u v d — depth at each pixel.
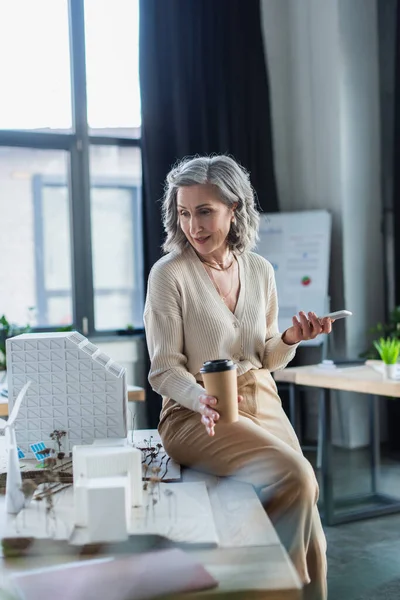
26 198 5.30
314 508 1.74
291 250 5.38
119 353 5.33
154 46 5.21
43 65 5.25
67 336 1.92
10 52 5.17
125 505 1.26
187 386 1.80
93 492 1.26
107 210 5.49
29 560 1.23
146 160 5.20
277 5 5.69
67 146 5.32
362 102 5.44
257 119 5.55
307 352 5.64
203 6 5.34
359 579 3.06
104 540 1.25
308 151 5.64
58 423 1.89
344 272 5.37
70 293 5.43
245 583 1.08
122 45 5.41
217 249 1.99
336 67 5.34
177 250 1.99
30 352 1.87
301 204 5.70
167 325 1.90
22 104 5.21
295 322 1.92
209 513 1.38
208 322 1.92
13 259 5.31
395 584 3.00
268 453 1.71
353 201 5.41
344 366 3.94
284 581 1.09
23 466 1.77
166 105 5.28
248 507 1.48
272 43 5.70
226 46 5.43
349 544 3.50
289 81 5.74
